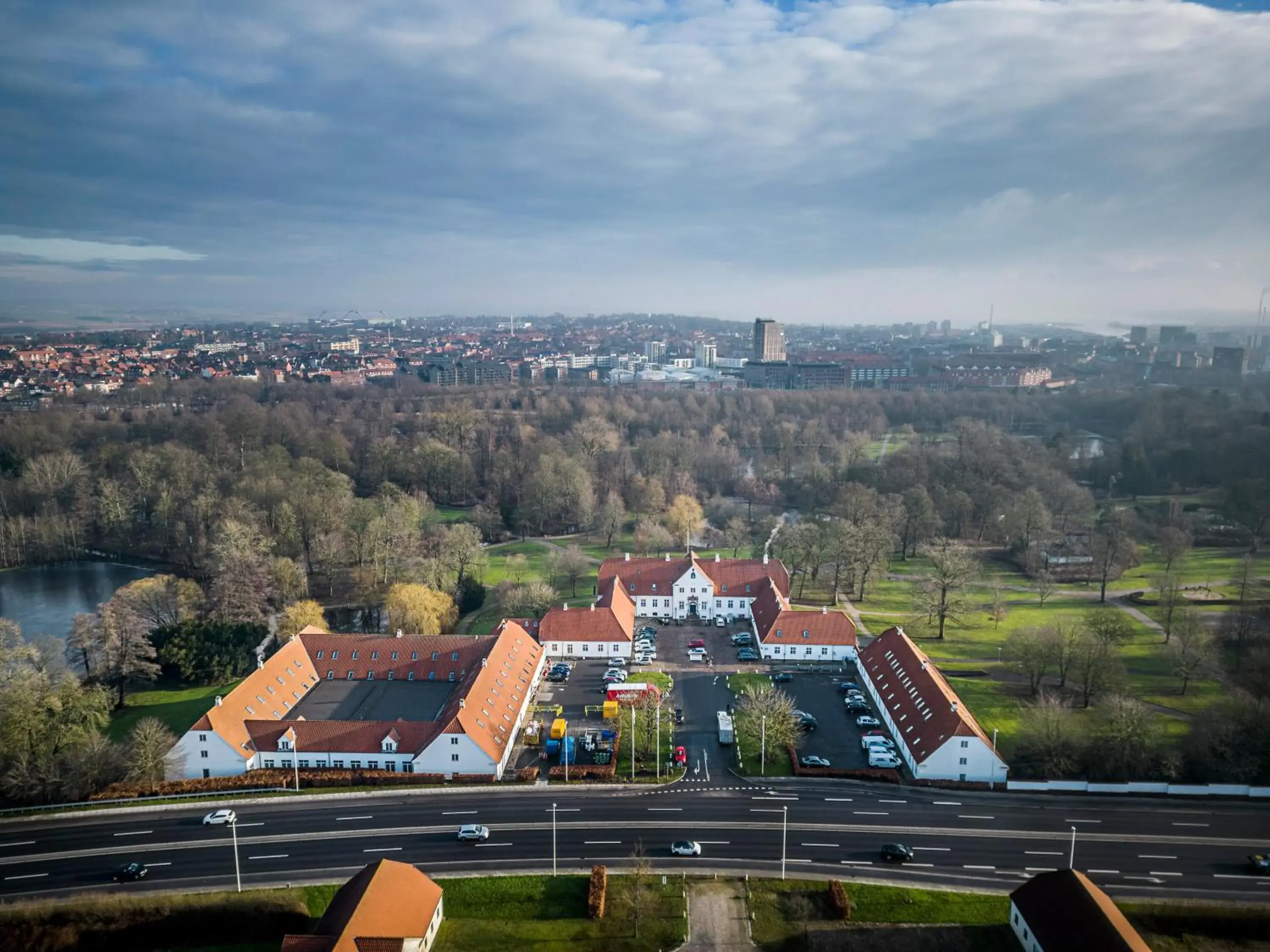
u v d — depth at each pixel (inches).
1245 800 4505.4
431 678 5880.9
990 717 5502.0
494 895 3745.1
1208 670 6033.5
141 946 3558.1
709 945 3457.2
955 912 3639.3
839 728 5413.4
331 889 3784.5
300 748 4894.2
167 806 4485.7
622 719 5113.2
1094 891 3284.9
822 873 3905.0
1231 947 3472.0
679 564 7628.0
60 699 5064.0
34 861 4008.4
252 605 6934.1
